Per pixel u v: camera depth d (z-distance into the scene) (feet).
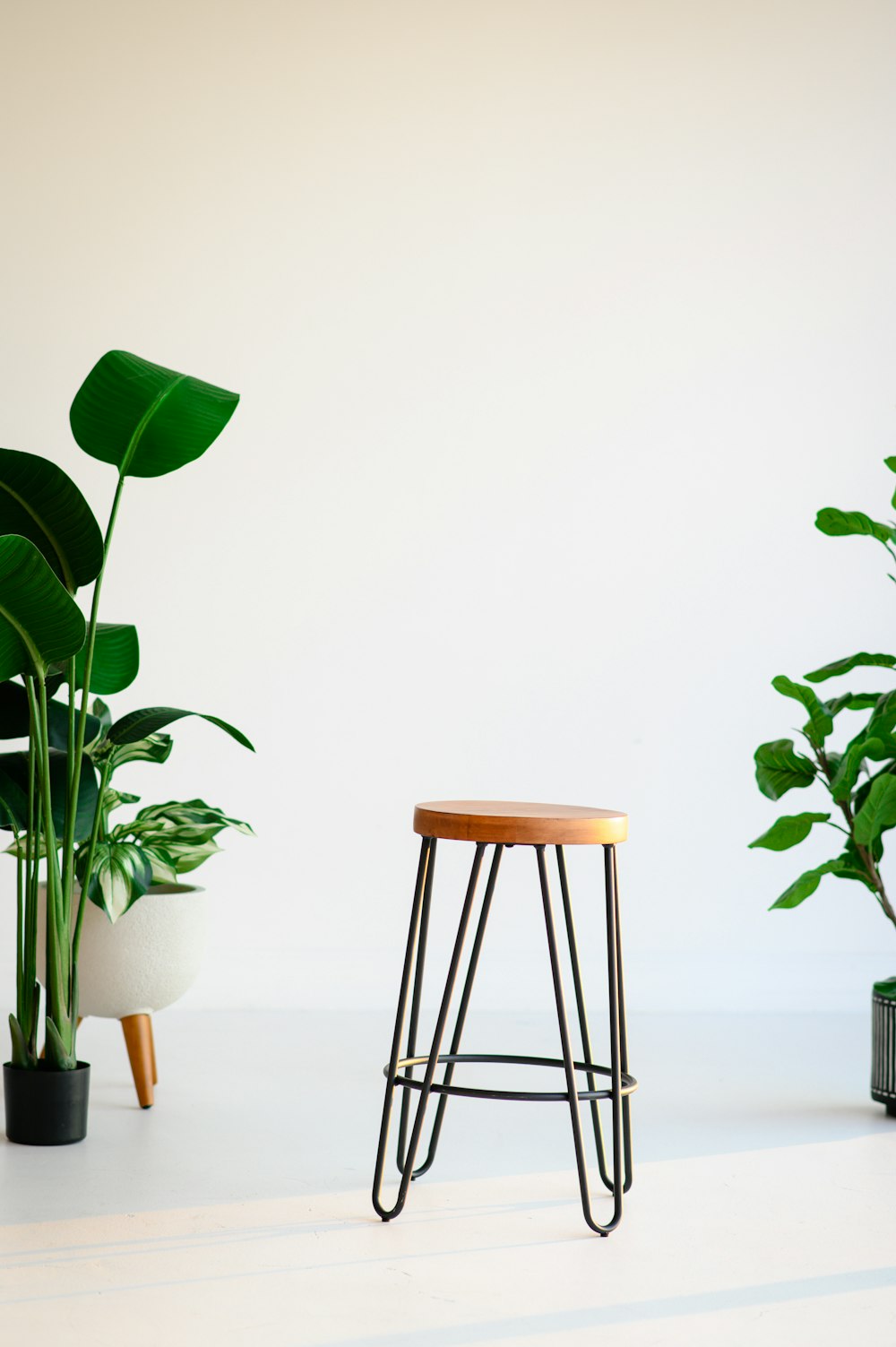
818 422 11.79
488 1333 5.07
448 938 11.39
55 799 7.88
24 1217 6.22
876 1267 5.82
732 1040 10.44
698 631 11.68
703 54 11.73
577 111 11.62
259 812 11.29
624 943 11.57
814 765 8.82
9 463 6.82
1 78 11.12
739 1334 5.13
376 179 11.45
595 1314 5.27
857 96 11.82
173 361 11.26
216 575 11.27
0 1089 8.85
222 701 11.27
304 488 11.36
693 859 11.62
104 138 11.21
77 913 7.63
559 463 11.59
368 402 11.43
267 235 11.35
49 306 11.14
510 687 11.53
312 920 11.32
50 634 6.87
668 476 11.68
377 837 11.37
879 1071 8.41
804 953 11.65
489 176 11.55
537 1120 8.11
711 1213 6.47
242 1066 9.30
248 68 11.35
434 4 11.51
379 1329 5.08
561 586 11.58
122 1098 8.40
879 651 11.75
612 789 11.59
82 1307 5.25
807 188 11.80
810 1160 7.39
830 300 11.81
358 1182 6.82
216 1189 6.67
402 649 11.44
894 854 11.71
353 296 11.43
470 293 11.53
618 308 11.66
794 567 11.75
